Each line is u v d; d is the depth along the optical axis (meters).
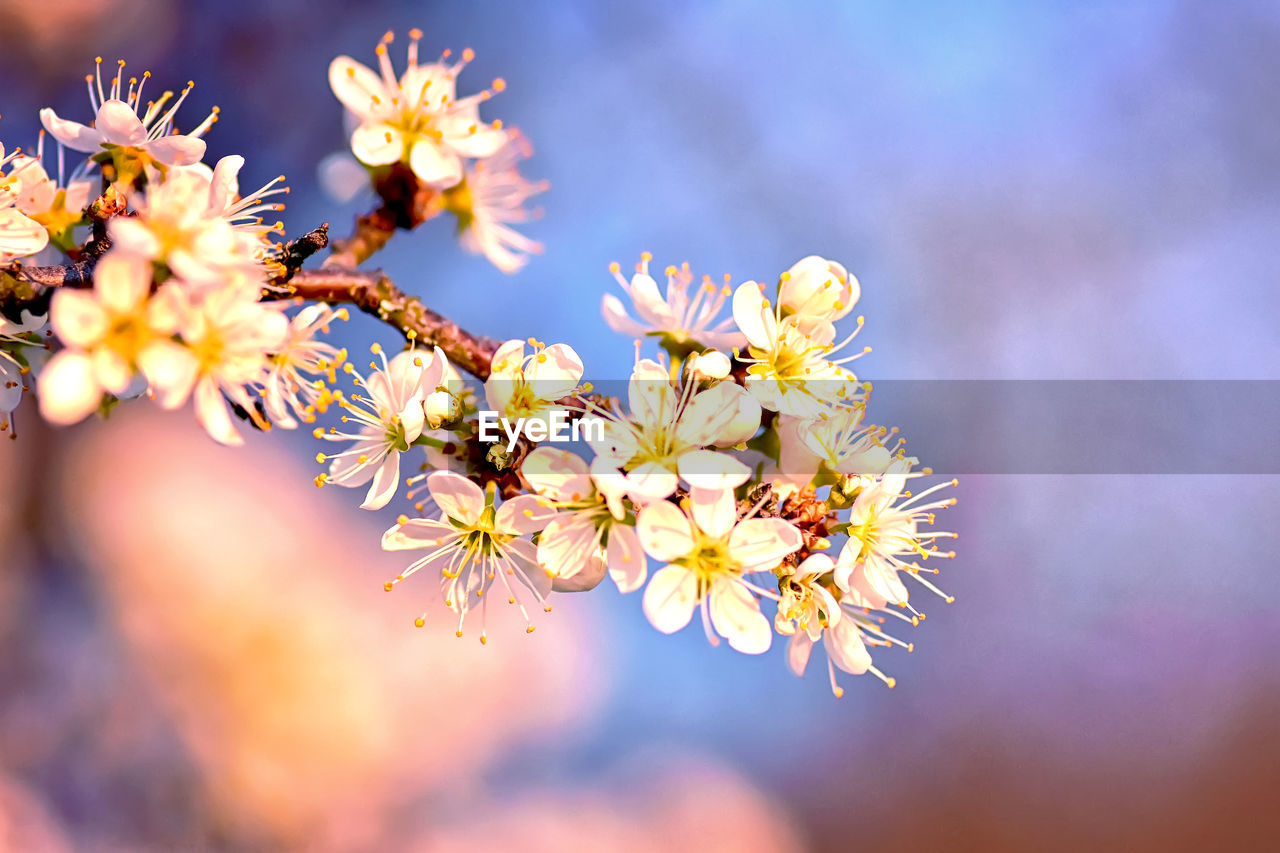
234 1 0.44
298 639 0.39
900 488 0.21
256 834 0.37
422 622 0.21
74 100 0.42
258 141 0.44
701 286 0.22
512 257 0.25
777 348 0.21
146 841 0.36
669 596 0.20
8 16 0.41
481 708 0.43
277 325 0.19
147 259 0.19
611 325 0.21
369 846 0.39
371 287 0.22
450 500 0.21
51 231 0.21
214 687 0.38
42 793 0.36
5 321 0.20
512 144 0.25
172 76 0.43
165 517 0.41
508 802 0.44
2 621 0.38
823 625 0.21
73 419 0.18
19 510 0.40
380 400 0.21
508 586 0.21
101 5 0.42
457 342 0.22
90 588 0.40
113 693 0.38
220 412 0.19
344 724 0.39
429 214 0.23
